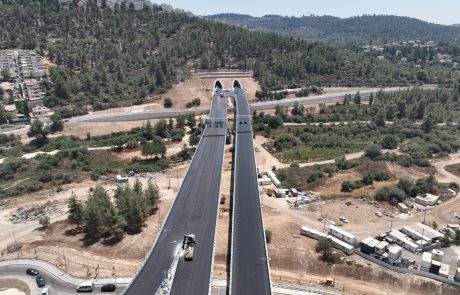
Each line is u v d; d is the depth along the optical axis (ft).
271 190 634.43
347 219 547.90
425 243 479.82
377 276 434.30
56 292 409.28
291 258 460.55
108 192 643.45
